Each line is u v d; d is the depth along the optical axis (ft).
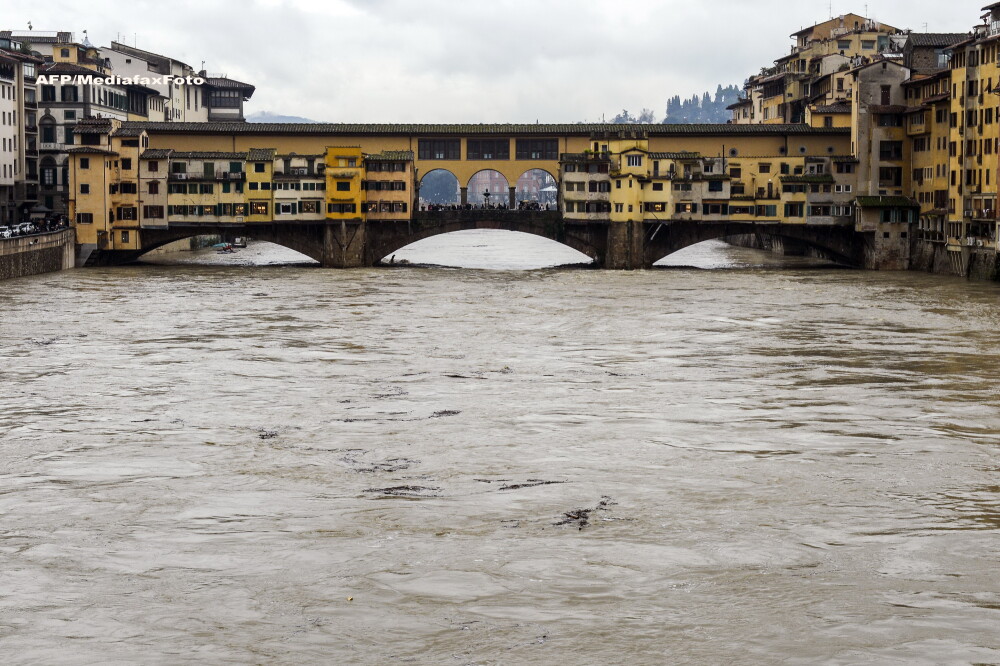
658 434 178.70
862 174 484.33
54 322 297.12
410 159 491.31
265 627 111.34
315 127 511.40
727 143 507.71
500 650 106.83
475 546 130.41
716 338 273.75
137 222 480.64
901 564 125.59
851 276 437.99
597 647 107.34
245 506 144.36
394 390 211.82
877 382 219.20
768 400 203.10
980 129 415.23
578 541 131.85
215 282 408.67
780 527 136.46
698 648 107.04
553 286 396.98
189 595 118.01
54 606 115.55
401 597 117.50
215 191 482.69
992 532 135.13
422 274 448.65
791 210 485.15
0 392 208.95
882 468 160.15
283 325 295.89
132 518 139.95
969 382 219.20
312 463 163.12
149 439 175.94
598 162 482.28
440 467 160.97
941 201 455.22
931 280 417.49
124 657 105.81
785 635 109.29
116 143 478.59
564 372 229.66
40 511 142.41
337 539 132.67
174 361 241.35
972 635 109.19
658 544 130.93
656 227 486.38
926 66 508.53
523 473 157.99
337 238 486.38
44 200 547.49
